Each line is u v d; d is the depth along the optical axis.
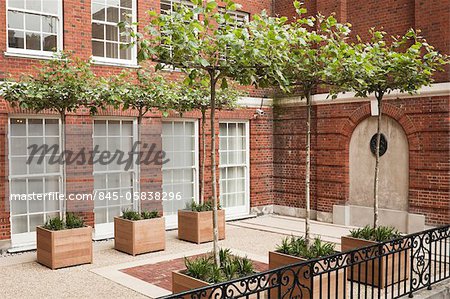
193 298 3.95
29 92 8.11
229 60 5.85
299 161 14.10
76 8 10.76
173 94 9.92
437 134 10.86
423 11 11.02
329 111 13.14
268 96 14.59
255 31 5.80
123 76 9.59
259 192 14.50
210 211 10.67
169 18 5.55
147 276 7.83
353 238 7.72
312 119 13.64
